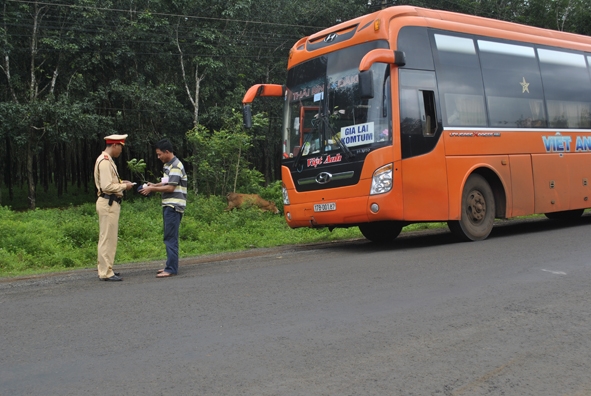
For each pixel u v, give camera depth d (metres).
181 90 29.69
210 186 24.23
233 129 24.05
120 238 13.21
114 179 7.68
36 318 5.54
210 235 13.91
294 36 33.03
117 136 7.79
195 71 29.95
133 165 22.58
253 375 3.92
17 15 25.34
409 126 9.23
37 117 25.31
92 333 4.96
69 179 49.78
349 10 31.91
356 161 9.32
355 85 9.49
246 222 16.38
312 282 6.80
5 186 43.62
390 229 11.57
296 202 10.24
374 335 4.72
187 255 11.03
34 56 26.00
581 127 12.30
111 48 27.30
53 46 25.75
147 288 6.85
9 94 28.11
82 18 26.88
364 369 4.01
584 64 12.68
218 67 28.34
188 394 3.64
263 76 34.00
